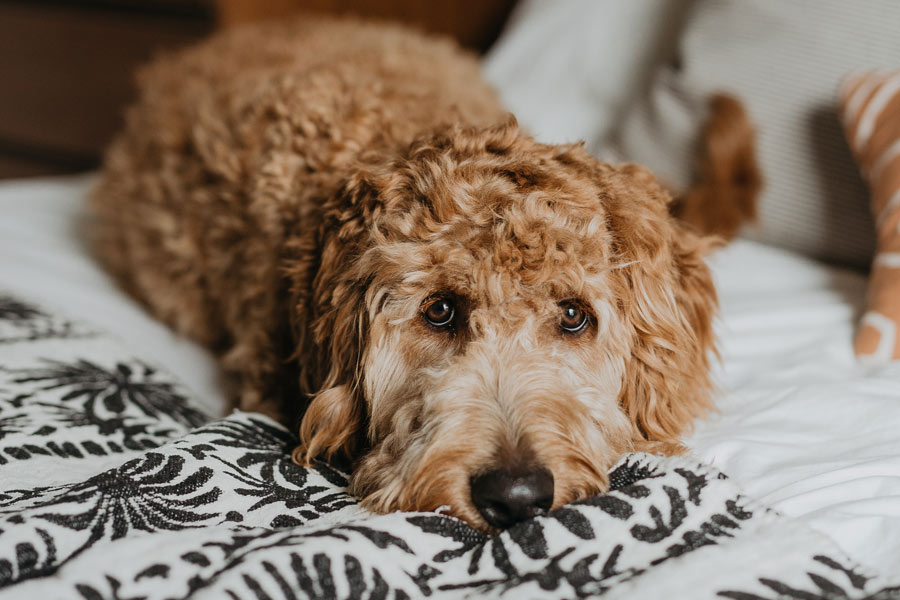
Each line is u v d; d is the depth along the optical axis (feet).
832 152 7.28
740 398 5.47
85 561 3.27
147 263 7.91
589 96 10.14
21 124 15.98
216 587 3.16
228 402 6.31
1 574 3.34
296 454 4.94
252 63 8.61
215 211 7.11
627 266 5.10
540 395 4.62
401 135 6.34
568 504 3.85
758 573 3.37
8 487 4.29
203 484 4.18
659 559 3.54
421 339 5.07
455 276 4.71
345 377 5.23
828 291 7.04
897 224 6.07
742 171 7.79
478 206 4.75
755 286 7.30
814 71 7.34
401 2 12.93
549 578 3.41
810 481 4.27
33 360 5.94
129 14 14.19
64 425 5.05
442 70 8.77
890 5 7.00
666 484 3.90
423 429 4.58
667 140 8.48
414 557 3.61
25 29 15.20
